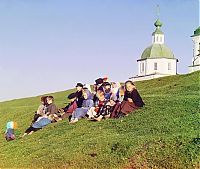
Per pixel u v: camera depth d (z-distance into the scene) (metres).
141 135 21.72
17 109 41.94
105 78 29.33
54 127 28.52
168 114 24.14
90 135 24.23
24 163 22.58
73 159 20.72
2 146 28.48
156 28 120.50
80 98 30.03
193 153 17.58
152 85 47.12
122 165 18.81
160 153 18.41
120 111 26.73
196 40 103.69
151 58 118.25
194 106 24.70
